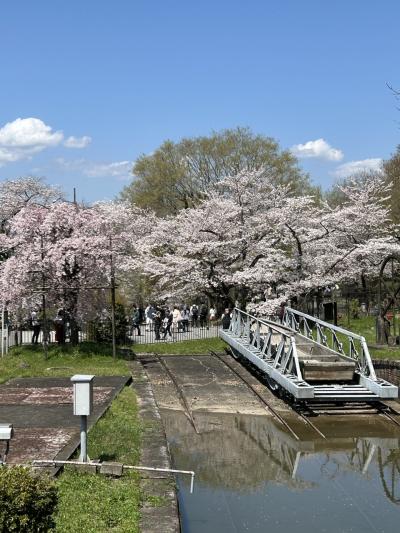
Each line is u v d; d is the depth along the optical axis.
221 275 28.70
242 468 11.74
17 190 32.94
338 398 15.25
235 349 23.80
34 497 5.68
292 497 10.19
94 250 21.03
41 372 18.77
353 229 30.75
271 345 19.84
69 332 25.72
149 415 13.88
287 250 32.62
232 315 25.91
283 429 14.50
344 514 9.43
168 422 15.19
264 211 30.00
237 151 47.78
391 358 21.05
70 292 22.02
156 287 33.97
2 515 5.44
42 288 21.42
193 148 48.66
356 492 10.45
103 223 21.77
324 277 27.05
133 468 9.45
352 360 16.81
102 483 8.67
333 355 17.48
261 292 28.95
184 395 18.00
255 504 9.87
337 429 14.43
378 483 10.91
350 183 52.41
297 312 22.83
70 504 7.69
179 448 13.06
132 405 14.63
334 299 31.27
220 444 13.36
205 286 29.08
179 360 24.22
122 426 12.16
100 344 24.55
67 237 21.83
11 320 24.39
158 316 30.59
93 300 23.03
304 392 14.97
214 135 48.72
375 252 28.19
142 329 35.75
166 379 20.31
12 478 5.69
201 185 47.81
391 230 38.53
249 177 30.89
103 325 26.86
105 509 7.66
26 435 11.14
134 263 26.92
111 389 16.12
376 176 50.97
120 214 22.39
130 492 8.40
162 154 49.19
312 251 28.81
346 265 29.59
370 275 35.25
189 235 29.53
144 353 25.80
